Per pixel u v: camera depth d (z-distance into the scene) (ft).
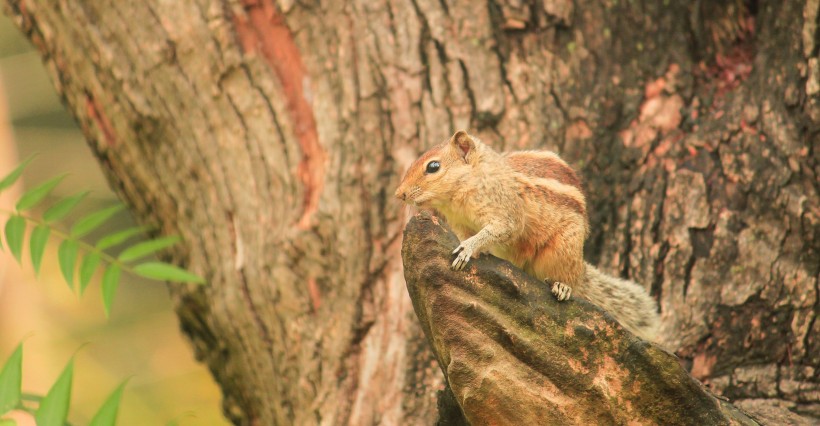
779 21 32.94
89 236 70.64
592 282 28.55
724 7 36.11
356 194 34.30
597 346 21.45
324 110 35.50
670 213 32.76
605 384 21.31
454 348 22.00
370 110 34.91
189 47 36.78
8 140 70.08
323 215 34.42
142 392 65.41
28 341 67.15
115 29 37.70
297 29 36.40
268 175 36.22
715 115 33.86
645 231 32.83
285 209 35.55
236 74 36.55
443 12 35.55
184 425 63.21
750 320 30.83
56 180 29.84
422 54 35.22
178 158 38.42
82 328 68.80
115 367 67.15
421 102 34.73
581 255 27.99
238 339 37.60
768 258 31.19
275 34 36.86
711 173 32.89
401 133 34.53
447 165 28.02
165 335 69.51
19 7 40.93
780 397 29.76
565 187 27.91
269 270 35.40
